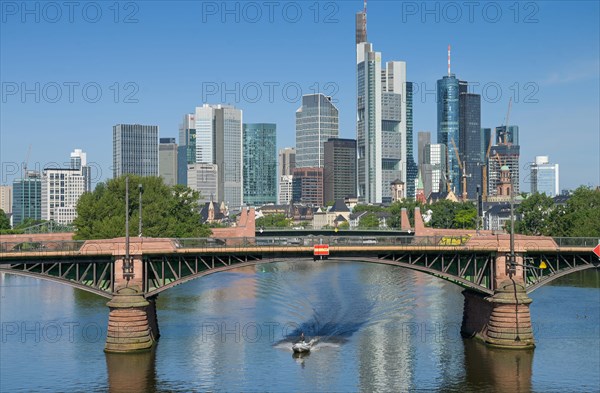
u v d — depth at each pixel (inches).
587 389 3782.0
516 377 3981.3
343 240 4675.2
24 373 4023.1
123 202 7618.1
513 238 4616.1
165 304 6264.8
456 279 4680.1
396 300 6432.1
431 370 4121.6
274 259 4552.2
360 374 4060.0
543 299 6299.2
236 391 3752.5
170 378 3964.1
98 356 4325.8
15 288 7322.8
